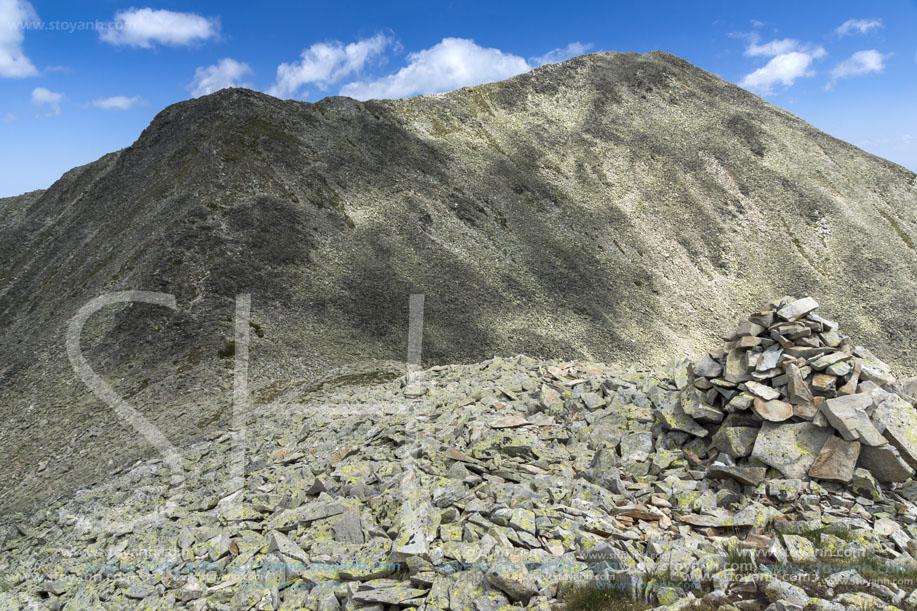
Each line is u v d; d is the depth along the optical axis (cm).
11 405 4888
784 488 1070
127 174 10188
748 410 1264
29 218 11281
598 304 9375
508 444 1373
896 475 1057
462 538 986
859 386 1184
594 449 1406
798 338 1284
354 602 855
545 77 16825
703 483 1180
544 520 1000
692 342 9306
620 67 17662
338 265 7619
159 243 6838
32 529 1747
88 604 1040
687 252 11744
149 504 1578
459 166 11875
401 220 9300
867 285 11406
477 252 9475
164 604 967
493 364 2338
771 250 12138
